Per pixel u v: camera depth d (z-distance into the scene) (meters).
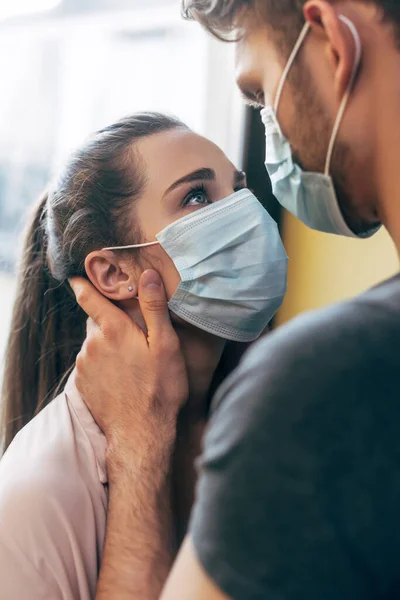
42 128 2.18
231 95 2.14
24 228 1.44
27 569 1.02
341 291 1.94
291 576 0.56
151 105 2.21
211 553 0.59
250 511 0.58
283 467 0.58
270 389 0.60
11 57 2.12
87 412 1.16
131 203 1.21
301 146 0.84
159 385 1.13
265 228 1.21
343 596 0.55
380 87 0.74
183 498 1.22
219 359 1.27
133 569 1.02
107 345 1.16
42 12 2.12
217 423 0.64
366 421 0.57
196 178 1.20
